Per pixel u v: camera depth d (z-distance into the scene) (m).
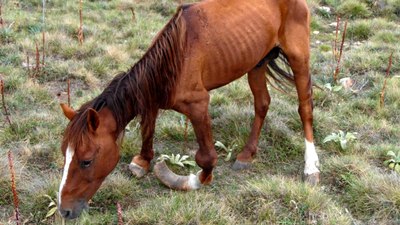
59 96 6.14
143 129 3.98
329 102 6.25
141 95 3.74
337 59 7.43
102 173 3.63
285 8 4.49
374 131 5.57
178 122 5.53
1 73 6.41
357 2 10.13
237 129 5.32
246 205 4.16
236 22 4.14
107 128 3.60
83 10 9.41
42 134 5.18
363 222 4.11
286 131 5.35
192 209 3.97
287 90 5.92
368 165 4.75
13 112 5.67
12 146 5.02
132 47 7.68
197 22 3.97
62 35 7.72
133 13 8.88
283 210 4.09
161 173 4.52
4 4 9.32
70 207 3.52
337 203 4.30
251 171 4.88
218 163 5.00
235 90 6.31
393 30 9.02
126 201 4.33
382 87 6.48
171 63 3.81
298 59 4.62
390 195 4.21
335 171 4.71
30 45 7.30
